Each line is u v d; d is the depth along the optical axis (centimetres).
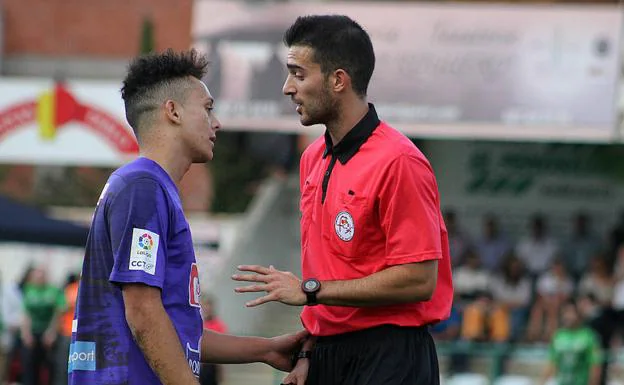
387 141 1501
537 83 5147
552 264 5028
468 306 4778
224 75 5250
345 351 1554
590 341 4247
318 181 1552
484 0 6003
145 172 1431
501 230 6003
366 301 1483
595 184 6072
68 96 5191
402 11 5219
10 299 4869
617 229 5447
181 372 1393
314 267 1542
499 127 5156
